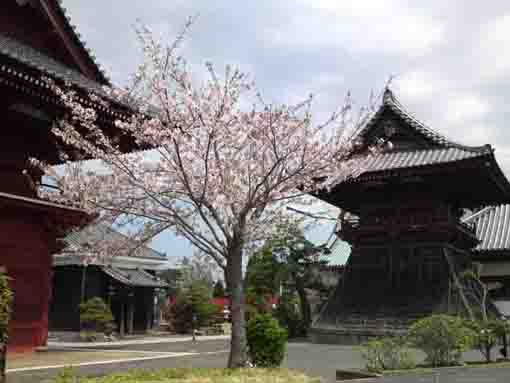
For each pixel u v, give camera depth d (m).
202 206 15.50
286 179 15.27
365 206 36.50
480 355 23.19
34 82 18.61
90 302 36.03
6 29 22.44
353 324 33.53
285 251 39.72
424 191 34.59
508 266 41.47
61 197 16.86
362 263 35.91
